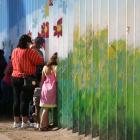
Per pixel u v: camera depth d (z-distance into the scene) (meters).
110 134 7.45
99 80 7.82
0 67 11.90
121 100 7.11
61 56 9.19
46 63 9.88
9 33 12.34
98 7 7.86
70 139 8.24
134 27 6.73
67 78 8.96
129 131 6.89
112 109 7.39
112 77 7.39
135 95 6.70
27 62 9.52
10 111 12.01
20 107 9.62
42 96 9.25
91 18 8.10
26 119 9.65
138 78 6.62
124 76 7.02
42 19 10.03
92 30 8.06
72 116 8.77
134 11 6.72
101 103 7.75
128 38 6.90
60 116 9.23
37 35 10.33
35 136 8.73
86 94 8.27
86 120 8.27
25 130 9.43
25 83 9.49
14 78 9.58
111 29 7.42
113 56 7.36
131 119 6.83
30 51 9.51
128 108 6.90
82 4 8.40
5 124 10.38
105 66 7.63
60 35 9.23
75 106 8.66
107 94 7.54
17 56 9.55
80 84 8.49
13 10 11.97
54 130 9.22
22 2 11.23
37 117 9.47
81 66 8.45
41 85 9.34
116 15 7.26
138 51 6.62
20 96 9.62
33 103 9.64
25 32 11.06
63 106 9.11
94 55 8.00
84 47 8.34
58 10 9.27
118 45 7.20
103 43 7.70
